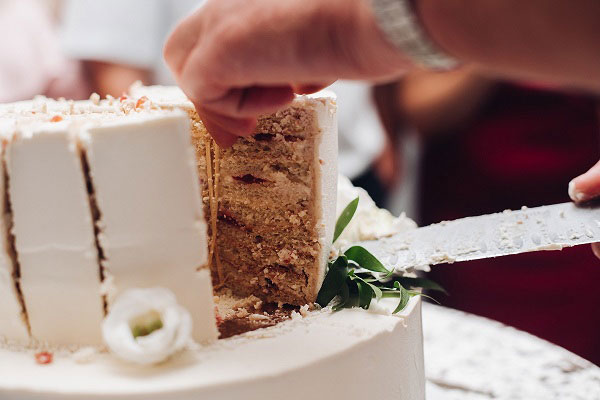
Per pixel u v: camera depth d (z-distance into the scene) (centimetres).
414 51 34
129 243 44
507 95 88
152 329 43
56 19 108
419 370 52
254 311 53
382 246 57
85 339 45
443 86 89
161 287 44
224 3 40
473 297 96
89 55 93
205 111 47
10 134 43
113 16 93
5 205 44
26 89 101
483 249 53
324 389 44
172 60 44
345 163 99
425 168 96
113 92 96
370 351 46
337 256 55
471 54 33
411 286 55
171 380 41
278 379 42
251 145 53
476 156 91
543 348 69
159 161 43
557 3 30
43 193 43
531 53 32
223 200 55
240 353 44
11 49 99
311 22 37
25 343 46
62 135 42
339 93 99
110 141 43
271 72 39
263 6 38
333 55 37
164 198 44
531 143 88
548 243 51
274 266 54
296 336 46
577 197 55
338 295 52
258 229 54
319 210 52
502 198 91
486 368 65
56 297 45
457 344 70
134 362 43
